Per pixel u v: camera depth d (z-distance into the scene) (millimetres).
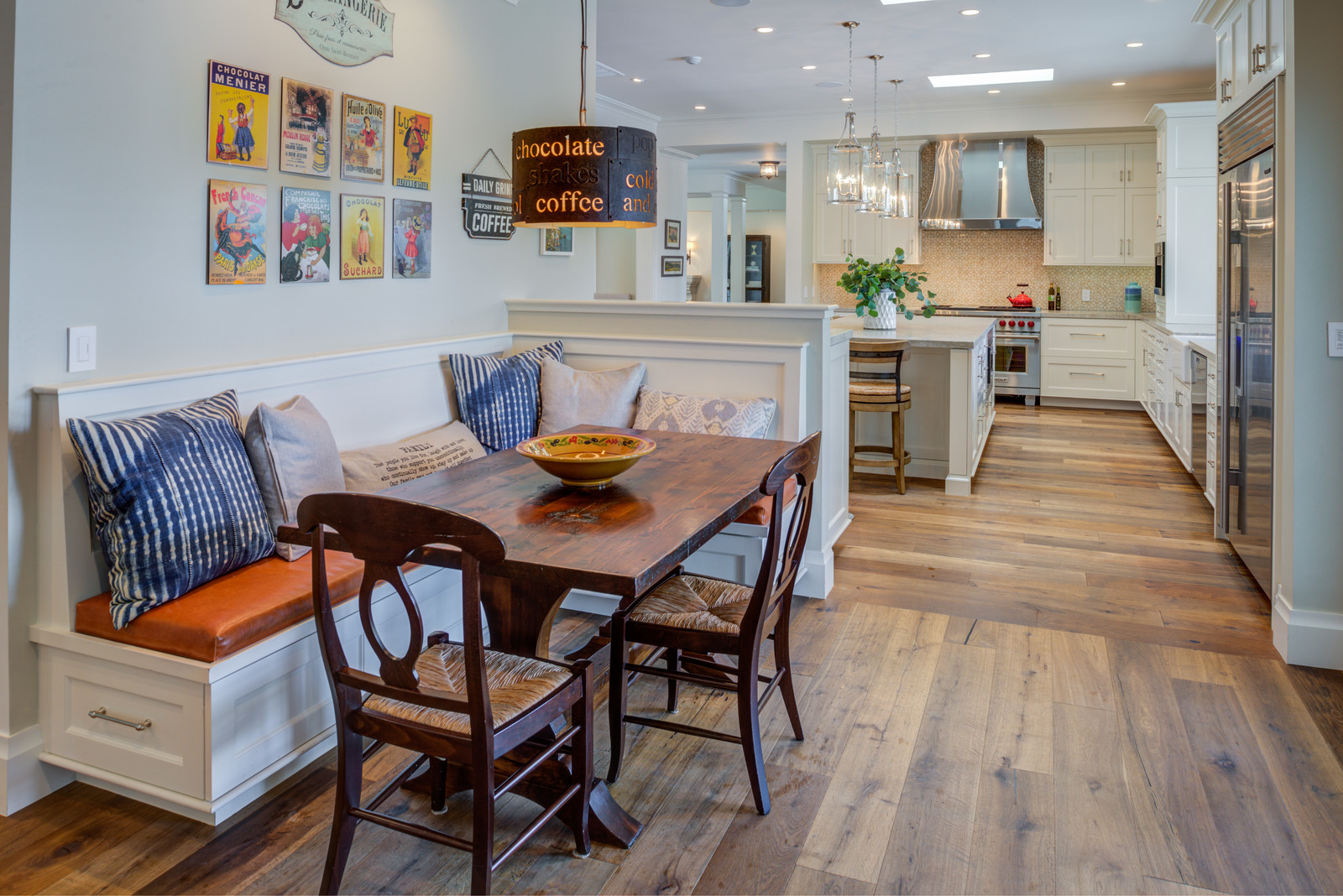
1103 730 2609
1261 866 1996
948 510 5117
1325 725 2617
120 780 2191
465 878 1976
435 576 2826
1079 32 5883
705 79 7262
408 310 3510
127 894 1901
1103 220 8523
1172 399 6527
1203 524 4793
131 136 2385
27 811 2209
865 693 2857
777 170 11531
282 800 2270
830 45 6207
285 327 2941
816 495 3695
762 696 2369
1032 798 2266
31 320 2178
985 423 6605
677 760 2465
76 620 2217
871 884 1945
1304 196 2916
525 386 3703
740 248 13812
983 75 7129
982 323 6883
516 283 4199
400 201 3404
